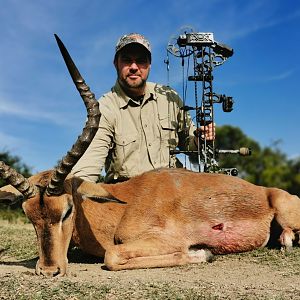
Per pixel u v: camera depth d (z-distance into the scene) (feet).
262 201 5.62
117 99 6.29
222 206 5.42
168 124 6.44
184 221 5.24
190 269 4.69
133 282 3.89
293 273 4.43
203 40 6.43
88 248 5.25
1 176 4.45
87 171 5.77
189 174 5.57
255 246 5.61
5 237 7.41
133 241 5.00
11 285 3.71
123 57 6.21
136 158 6.21
